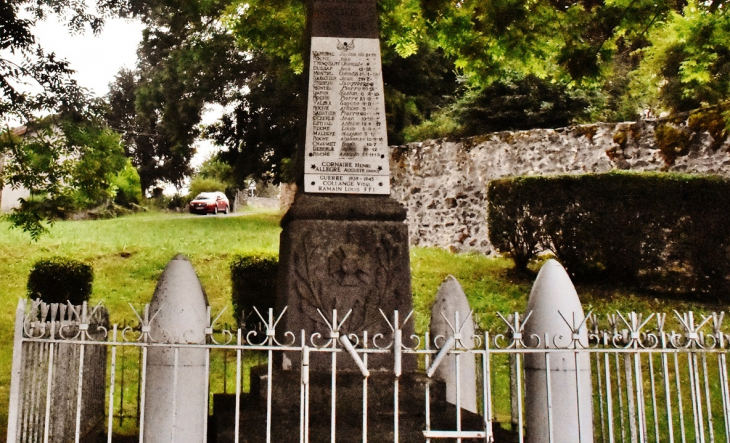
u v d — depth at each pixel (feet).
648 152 50.08
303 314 20.13
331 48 22.08
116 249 55.36
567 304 18.95
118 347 35.24
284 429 17.70
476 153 57.62
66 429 18.99
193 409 17.74
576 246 42.70
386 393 18.75
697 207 40.52
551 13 34.76
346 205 21.02
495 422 22.79
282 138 82.64
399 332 15.62
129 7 44.19
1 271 49.06
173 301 18.16
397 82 75.05
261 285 35.22
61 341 16.16
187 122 86.28
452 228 57.72
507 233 45.85
